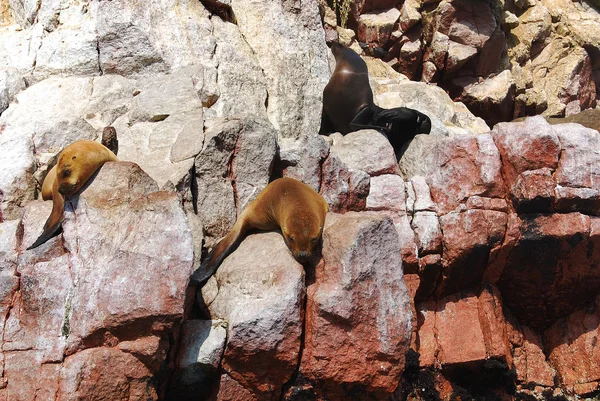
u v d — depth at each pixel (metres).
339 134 10.05
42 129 8.55
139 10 10.68
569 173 8.48
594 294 9.08
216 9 11.58
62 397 5.80
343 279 6.61
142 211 6.45
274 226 7.18
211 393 6.59
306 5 12.43
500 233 8.62
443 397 8.38
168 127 8.59
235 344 6.38
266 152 8.34
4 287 6.23
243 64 10.98
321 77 11.84
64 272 6.22
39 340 6.00
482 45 15.84
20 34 10.69
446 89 16.28
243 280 6.65
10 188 7.82
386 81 13.96
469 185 8.82
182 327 6.52
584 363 8.91
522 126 8.75
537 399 8.73
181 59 10.51
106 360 5.97
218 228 7.91
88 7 10.85
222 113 10.05
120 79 9.88
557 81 17.12
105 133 8.23
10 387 5.83
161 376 6.24
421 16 16.08
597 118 11.88
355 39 15.52
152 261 6.23
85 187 6.53
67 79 9.76
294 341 6.48
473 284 8.99
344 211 8.55
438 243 8.63
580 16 18.42
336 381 6.64
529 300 9.12
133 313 6.05
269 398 6.65
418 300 8.84
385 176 9.02
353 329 6.62
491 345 8.58
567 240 8.49
